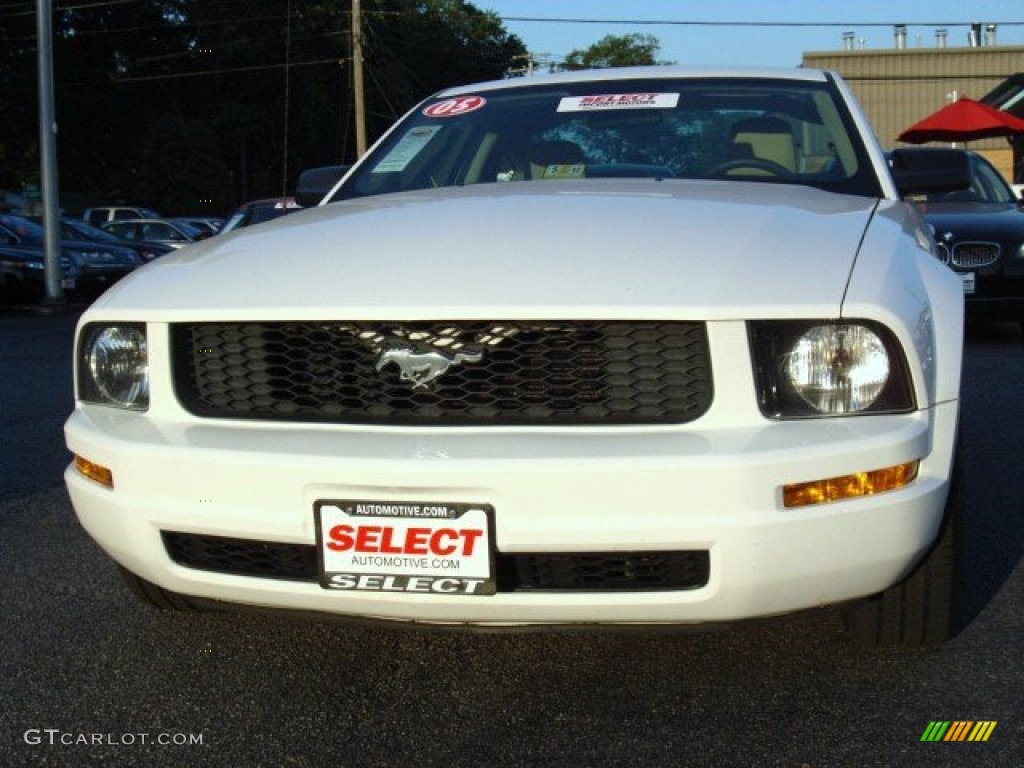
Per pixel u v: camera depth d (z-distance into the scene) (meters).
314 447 2.37
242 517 2.40
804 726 2.56
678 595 2.33
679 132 3.85
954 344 2.54
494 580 2.31
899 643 2.82
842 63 38.75
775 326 2.35
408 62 53.25
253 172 44.53
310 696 2.77
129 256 17.67
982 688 2.71
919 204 9.48
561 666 2.91
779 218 2.77
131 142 43.84
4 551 3.94
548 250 2.54
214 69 43.38
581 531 2.26
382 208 3.08
